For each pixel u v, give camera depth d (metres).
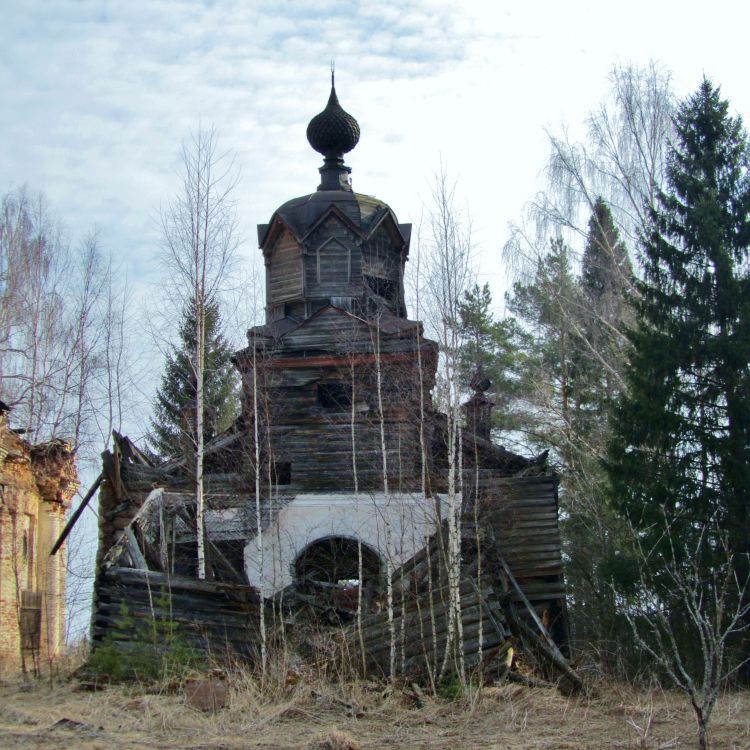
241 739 15.12
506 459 32.00
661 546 27.92
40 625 29.02
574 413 44.22
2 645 26.62
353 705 18.22
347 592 25.56
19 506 28.70
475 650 21.25
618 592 28.84
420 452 30.58
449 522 23.97
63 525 31.50
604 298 39.69
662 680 26.69
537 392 45.53
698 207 30.06
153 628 20.17
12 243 39.59
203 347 28.05
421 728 16.83
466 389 30.92
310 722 17.02
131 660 19.67
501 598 23.67
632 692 21.34
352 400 28.28
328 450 31.42
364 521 30.48
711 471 28.95
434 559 24.42
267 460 29.28
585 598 38.06
